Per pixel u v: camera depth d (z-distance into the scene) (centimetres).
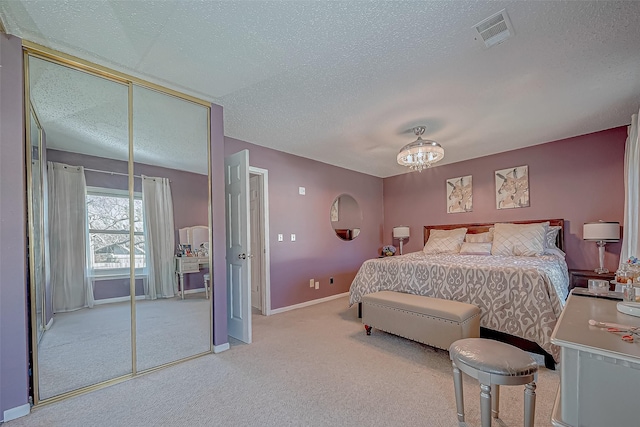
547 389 198
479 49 196
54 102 218
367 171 559
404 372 225
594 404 85
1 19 164
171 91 250
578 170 384
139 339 264
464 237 465
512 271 257
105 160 247
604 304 138
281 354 262
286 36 181
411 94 259
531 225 394
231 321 315
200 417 173
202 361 249
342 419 169
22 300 179
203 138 273
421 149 315
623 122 334
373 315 298
